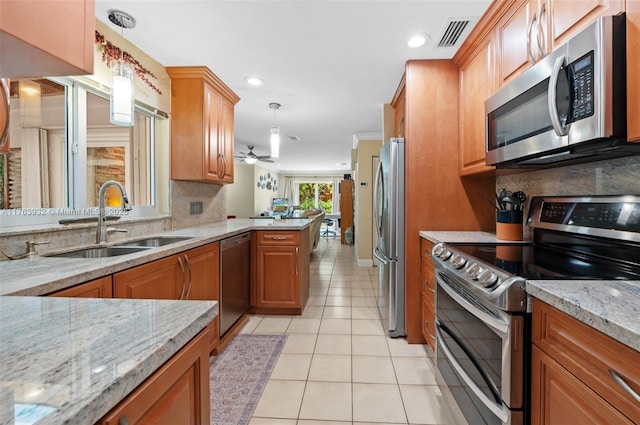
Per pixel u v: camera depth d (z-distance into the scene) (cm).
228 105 323
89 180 205
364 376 194
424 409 163
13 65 77
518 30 155
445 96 238
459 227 237
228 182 329
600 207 136
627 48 94
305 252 321
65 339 57
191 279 193
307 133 525
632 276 104
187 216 297
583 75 103
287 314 298
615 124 96
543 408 91
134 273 143
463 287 135
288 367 204
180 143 272
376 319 287
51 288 102
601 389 70
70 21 75
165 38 218
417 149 238
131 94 185
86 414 40
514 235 184
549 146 123
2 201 160
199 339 72
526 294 99
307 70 268
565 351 82
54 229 164
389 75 277
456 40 216
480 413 120
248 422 153
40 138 177
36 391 42
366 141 523
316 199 1234
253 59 248
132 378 48
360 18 193
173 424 62
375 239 523
